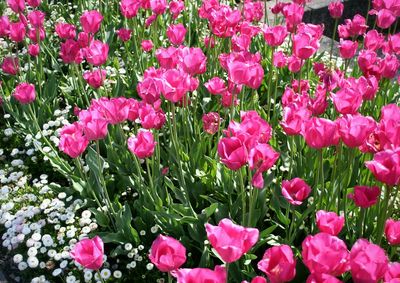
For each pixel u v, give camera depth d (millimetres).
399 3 3979
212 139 4062
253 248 2857
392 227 2203
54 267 3271
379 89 3973
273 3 7395
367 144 2289
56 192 3801
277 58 4012
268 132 2465
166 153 3930
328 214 2090
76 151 2887
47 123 4449
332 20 7641
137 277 3102
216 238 1687
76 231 3416
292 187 2404
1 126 4793
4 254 3572
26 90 3740
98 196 3658
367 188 2354
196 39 5746
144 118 2887
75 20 6180
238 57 3219
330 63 5105
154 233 3289
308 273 2727
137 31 5309
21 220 3541
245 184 3506
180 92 2779
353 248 1672
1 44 6012
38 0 4824
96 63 3725
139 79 4617
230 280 2848
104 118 2906
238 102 4059
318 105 2896
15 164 4086
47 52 5629
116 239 3193
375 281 1627
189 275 1561
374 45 3836
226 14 4113
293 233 2850
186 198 3197
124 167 3812
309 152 3355
